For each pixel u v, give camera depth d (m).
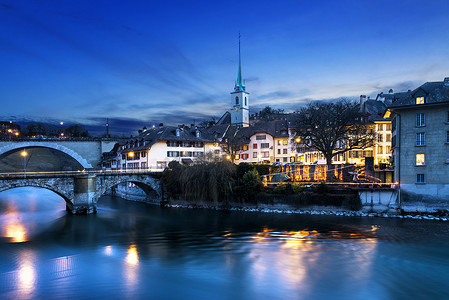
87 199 45.69
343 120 46.88
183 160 67.56
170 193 55.75
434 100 37.06
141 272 21.22
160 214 45.75
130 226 37.16
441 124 36.84
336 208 41.25
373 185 41.12
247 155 80.38
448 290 18.19
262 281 19.47
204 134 76.50
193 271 21.33
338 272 20.89
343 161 60.69
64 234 33.25
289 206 43.97
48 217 43.38
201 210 48.94
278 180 48.38
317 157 66.06
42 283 19.44
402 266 21.97
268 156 77.19
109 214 45.78
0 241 30.36
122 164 77.56
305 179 48.00
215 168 49.75
